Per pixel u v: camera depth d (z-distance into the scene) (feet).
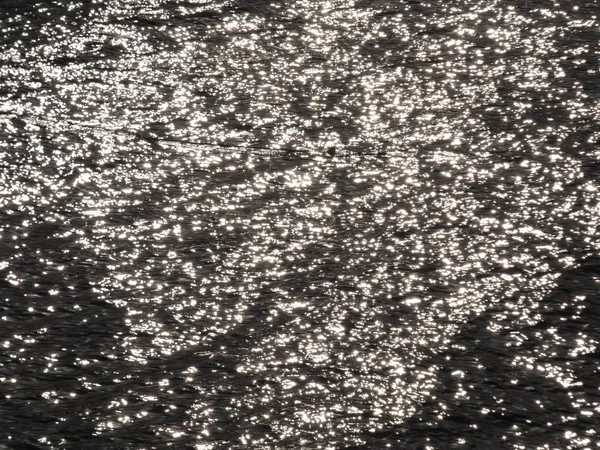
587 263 5.63
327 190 6.33
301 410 4.56
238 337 5.06
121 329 5.12
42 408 4.59
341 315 5.21
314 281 5.49
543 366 4.85
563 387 4.72
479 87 7.50
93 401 4.63
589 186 6.32
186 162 6.61
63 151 6.68
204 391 4.69
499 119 7.08
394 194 6.29
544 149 6.72
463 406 4.59
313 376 4.78
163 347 5.00
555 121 7.04
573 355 4.93
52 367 4.86
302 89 7.48
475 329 5.11
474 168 6.54
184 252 5.74
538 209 6.11
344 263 5.64
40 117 7.06
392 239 5.85
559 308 5.27
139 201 6.21
